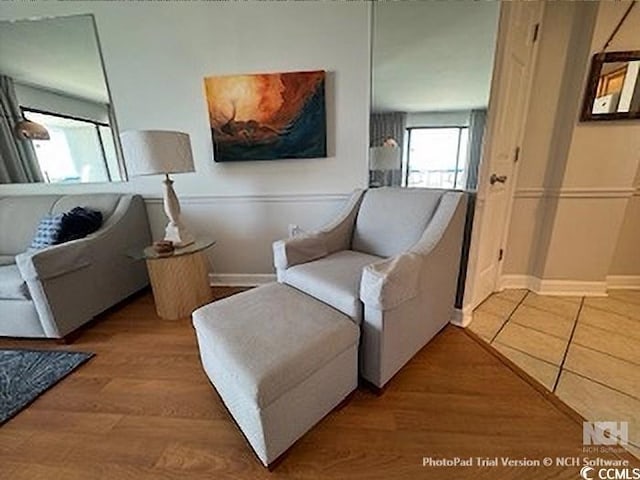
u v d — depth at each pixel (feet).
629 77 5.84
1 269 6.04
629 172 6.38
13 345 6.02
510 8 4.84
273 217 7.84
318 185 7.45
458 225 5.31
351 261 5.47
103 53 7.04
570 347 5.38
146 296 7.91
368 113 6.75
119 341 6.05
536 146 6.81
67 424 4.21
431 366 5.03
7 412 4.41
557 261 7.19
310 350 3.53
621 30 5.70
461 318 6.06
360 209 6.42
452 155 5.74
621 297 7.04
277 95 6.86
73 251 6.01
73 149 7.79
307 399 3.62
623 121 6.13
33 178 8.07
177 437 3.96
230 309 4.34
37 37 7.04
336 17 6.38
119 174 7.89
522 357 5.17
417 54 5.70
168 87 7.15
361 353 4.46
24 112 7.56
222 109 7.04
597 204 6.68
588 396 4.32
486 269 6.86
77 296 6.18
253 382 3.11
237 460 3.64
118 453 3.78
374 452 3.66
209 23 6.66
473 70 5.24
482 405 4.25
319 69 6.70
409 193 5.84
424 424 4.00
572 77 6.24
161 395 4.66
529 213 7.24
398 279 3.99
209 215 8.01
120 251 7.26
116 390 4.79
